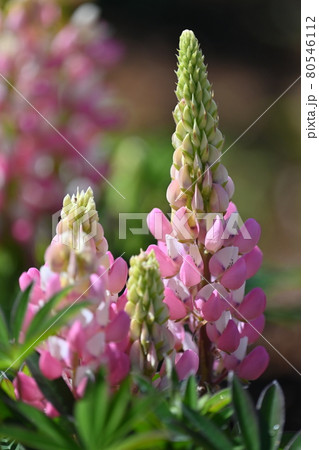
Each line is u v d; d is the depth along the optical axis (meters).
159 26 5.05
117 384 0.71
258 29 4.92
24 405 0.65
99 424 0.63
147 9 5.11
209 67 4.62
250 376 0.79
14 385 0.72
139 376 0.67
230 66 4.65
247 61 4.70
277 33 4.89
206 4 5.05
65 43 1.73
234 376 0.66
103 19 5.04
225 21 5.00
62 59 1.72
